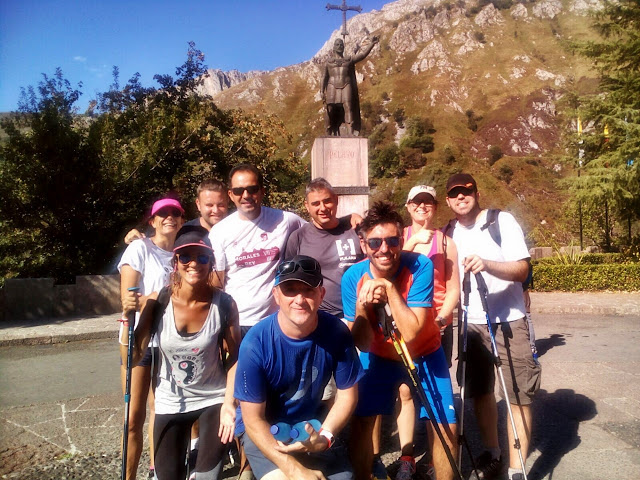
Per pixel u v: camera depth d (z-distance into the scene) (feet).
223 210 13.47
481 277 10.77
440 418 10.07
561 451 13.23
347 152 38.09
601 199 59.98
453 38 440.45
